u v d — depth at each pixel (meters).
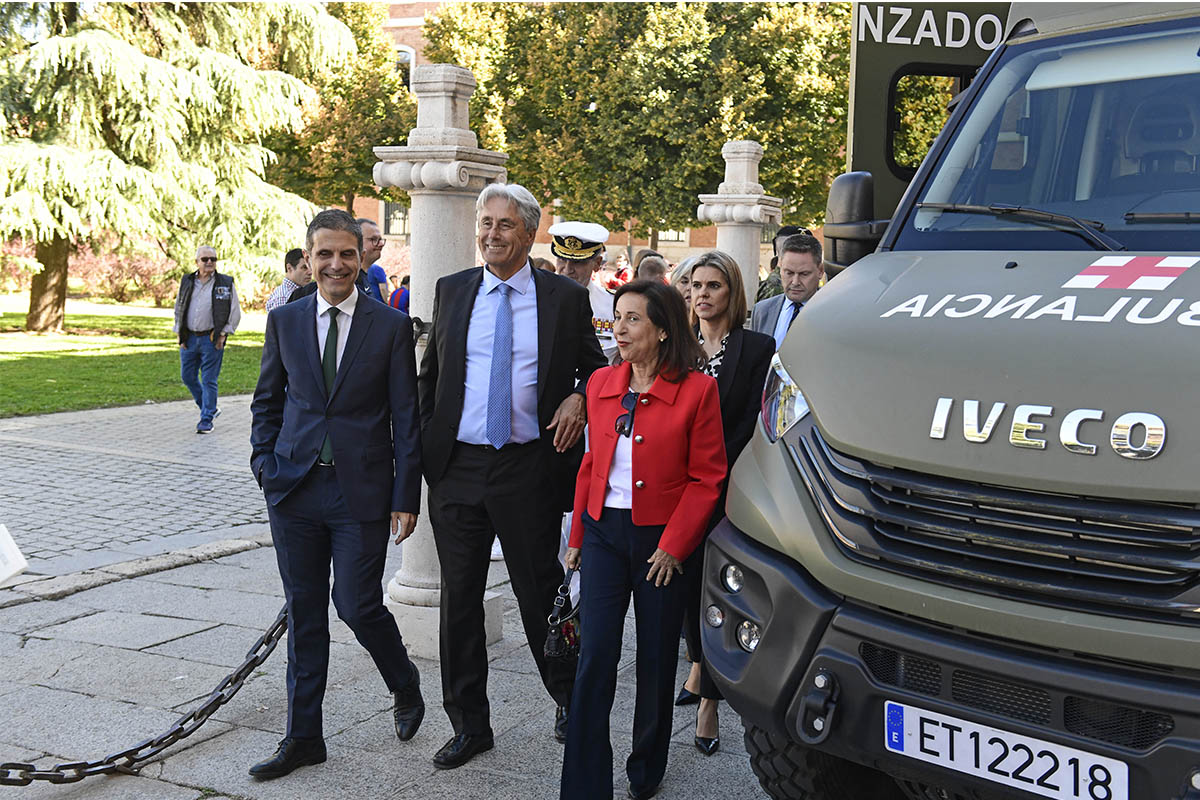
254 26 25.67
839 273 4.05
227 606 6.34
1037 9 4.34
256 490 9.76
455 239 5.53
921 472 2.91
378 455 4.34
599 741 3.85
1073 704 2.66
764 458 3.38
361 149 32.28
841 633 2.99
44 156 22.11
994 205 3.79
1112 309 2.97
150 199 23.25
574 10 28.88
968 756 2.79
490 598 5.79
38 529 8.02
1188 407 2.62
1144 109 3.76
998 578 2.76
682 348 3.91
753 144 10.66
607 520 3.96
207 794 4.11
